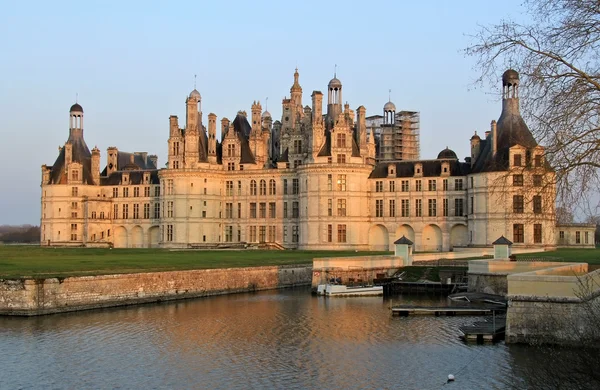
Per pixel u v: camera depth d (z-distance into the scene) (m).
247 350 56.19
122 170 184.38
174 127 161.88
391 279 96.38
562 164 36.84
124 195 177.38
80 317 69.50
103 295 75.75
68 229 177.00
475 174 131.88
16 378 47.94
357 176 146.12
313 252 135.38
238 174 163.38
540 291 53.19
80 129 183.62
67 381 47.38
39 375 48.66
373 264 98.31
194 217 159.00
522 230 124.81
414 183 144.62
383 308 77.81
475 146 138.00
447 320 69.00
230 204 164.38
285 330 64.31
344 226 145.12
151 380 47.69
